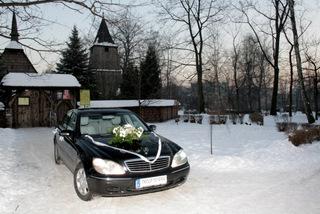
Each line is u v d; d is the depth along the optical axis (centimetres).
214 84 4119
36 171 776
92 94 3825
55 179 698
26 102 1995
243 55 4944
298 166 788
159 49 3794
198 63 3431
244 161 829
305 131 1033
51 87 2041
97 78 4566
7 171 766
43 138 1445
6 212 504
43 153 1048
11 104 1945
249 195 576
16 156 990
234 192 594
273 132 1684
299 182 654
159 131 1747
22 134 1608
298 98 6031
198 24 3384
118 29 969
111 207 518
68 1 830
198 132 1694
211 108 2167
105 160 516
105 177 503
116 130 588
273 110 3128
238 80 5044
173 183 548
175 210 504
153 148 561
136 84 2970
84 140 618
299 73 2102
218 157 858
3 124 1966
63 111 2094
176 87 5684
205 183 654
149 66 3447
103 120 719
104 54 4888
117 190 508
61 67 3819
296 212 491
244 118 2639
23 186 640
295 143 987
